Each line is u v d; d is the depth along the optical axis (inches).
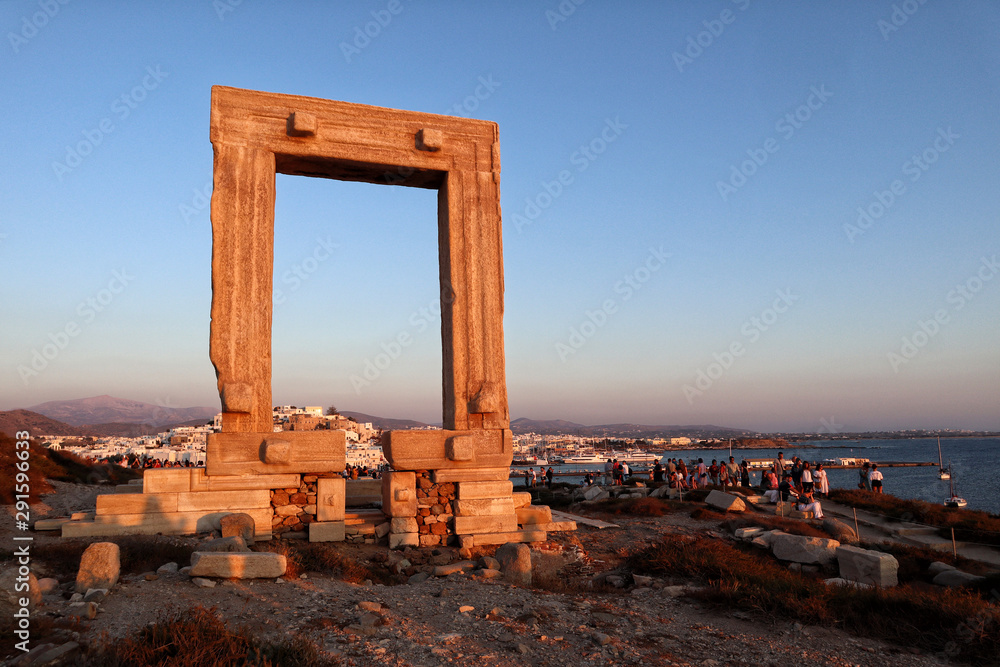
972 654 319.0
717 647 321.4
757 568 470.0
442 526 608.4
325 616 315.6
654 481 1288.1
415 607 351.6
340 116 628.7
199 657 236.8
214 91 592.7
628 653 298.4
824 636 346.9
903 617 364.8
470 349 637.9
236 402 549.3
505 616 345.1
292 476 567.2
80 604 295.7
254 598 337.1
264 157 599.8
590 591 458.0
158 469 541.6
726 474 1189.1
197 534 533.6
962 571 534.3
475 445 624.7
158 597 325.4
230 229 579.2
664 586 463.8
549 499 1059.9
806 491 935.0
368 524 596.4
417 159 649.0
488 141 676.7
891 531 767.1
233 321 569.6
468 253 652.1
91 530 514.3
